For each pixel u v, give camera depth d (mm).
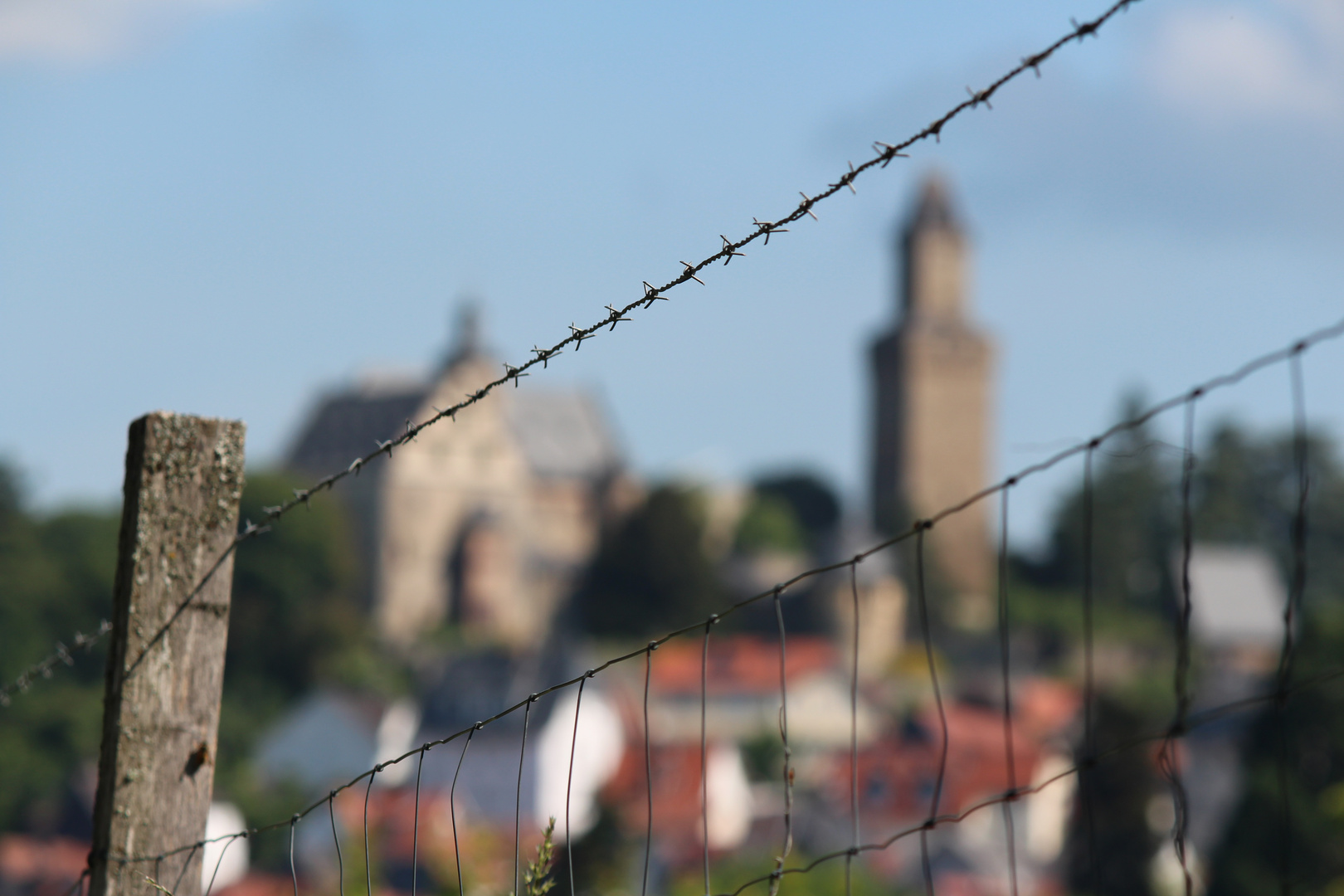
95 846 8547
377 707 184750
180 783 8625
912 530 5828
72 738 186625
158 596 8711
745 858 121062
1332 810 80938
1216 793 109000
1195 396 5246
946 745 5652
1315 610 90625
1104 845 101625
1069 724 148250
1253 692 180750
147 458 8758
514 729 162375
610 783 140875
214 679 8742
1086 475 5574
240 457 8898
